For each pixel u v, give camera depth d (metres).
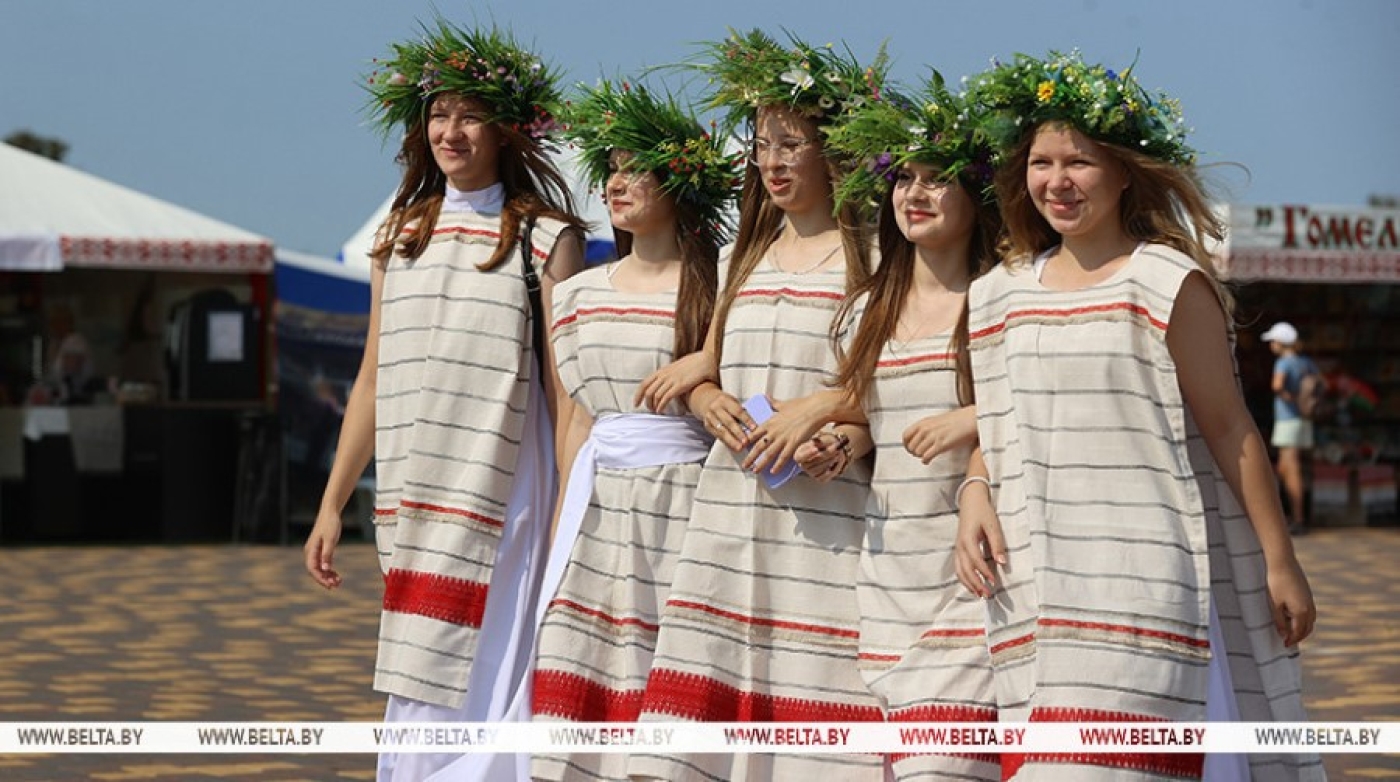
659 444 5.42
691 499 5.40
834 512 5.11
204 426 18.42
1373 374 22.38
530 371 5.81
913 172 4.89
